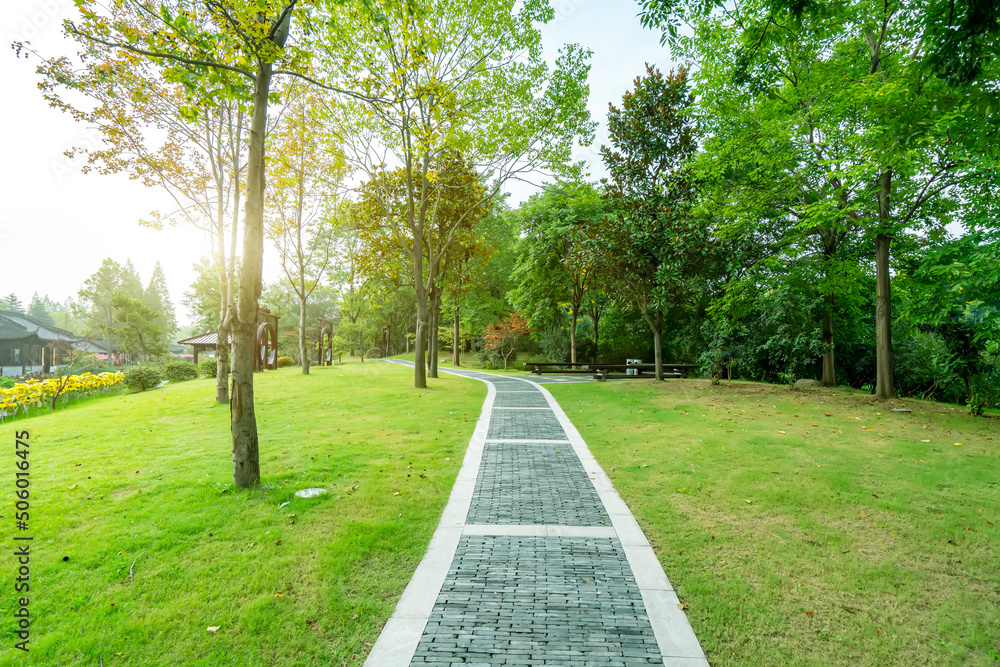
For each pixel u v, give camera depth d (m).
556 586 3.52
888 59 11.21
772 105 12.80
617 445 7.79
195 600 3.25
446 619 3.11
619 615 3.16
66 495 5.21
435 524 4.65
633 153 22.08
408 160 14.87
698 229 15.25
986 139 6.49
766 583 3.53
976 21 4.57
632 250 16.30
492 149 15.01
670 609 3.22
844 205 12.42
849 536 4.30
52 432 8.68
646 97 21.09
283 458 6.81
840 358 18.95
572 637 2.92
